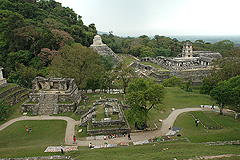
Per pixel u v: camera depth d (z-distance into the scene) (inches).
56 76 2047.2
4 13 3373.5
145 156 824.9
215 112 1485.0
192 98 1882.4
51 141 1081.4
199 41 5836.6
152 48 5270.7
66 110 1517.0
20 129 1219.2
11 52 2883.9
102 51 3969.0
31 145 1029.8
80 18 5856.3
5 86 1765.5
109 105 1482.5
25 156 900.6
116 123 1235.2
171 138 1115.9
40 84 1728.6
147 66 3459.6
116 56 4185.5
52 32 3191.4
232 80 1381.6
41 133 1175.0
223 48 5093.5
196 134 1154.7
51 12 4830.2
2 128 1227.9
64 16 4982.8
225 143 979.9
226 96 1277.1
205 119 1339.8
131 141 1095.0
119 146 1028.5
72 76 1887.3
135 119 1143.0
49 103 1525.6
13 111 1502.2
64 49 2073.1
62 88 1704.0
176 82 2395.4
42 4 4950.8
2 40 3080.7
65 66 1951.3
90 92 2190.0
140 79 1288.1
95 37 4170.8
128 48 5905.5
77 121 1353.3
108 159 803.4
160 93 1208.2
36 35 3056.1
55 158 861.2
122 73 1987.0
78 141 1085.8
